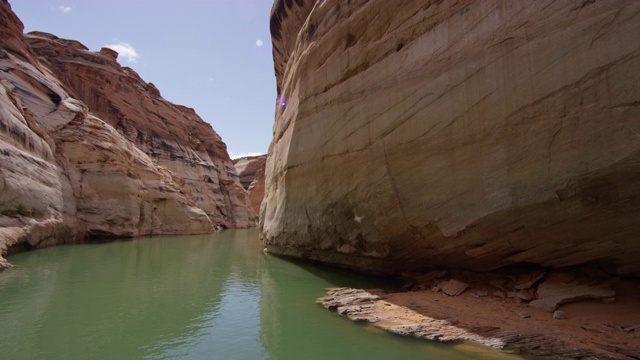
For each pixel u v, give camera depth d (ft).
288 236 50.31
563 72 20.76
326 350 18.43
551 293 23.66
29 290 28.63
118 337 19.81
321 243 43.45
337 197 39.17
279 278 36.96
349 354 17.93
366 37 36.73
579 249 22.67
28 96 72.69
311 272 40.50
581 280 23.59
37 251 49.37
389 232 32.99
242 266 44.55
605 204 20.03
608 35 19.21
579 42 20.20
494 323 21.17
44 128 67.00
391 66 32.91
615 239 20.99
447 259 30.45
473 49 25.57
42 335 19.57
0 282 30.71
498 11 24.20
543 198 21.88
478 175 25.02
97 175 77.15
